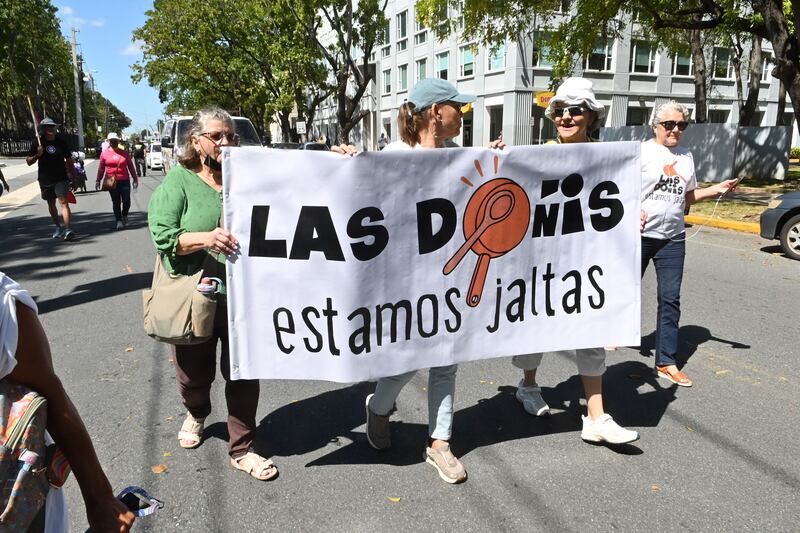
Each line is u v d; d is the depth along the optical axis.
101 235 10.19
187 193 2.66
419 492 2.77
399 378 2.91
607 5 13.95
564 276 3.02
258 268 2.60
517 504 2.67
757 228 10.28
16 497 1.13
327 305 2.67
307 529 2.50
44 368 1.26
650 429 3.38
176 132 14.06
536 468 2.97
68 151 9.66
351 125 28.84
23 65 51.28
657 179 3.84
